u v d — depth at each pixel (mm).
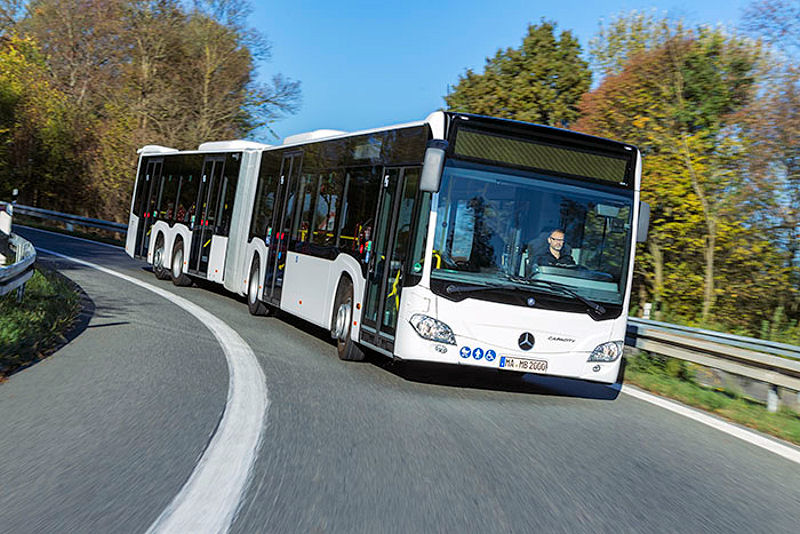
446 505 4910
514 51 38938
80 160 41844
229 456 5625
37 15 46125
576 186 9328
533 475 5883
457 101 40062
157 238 21547
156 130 41156
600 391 11023
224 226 17375
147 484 4855
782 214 16172
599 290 9266
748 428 9078
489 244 9031
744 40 17953
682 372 13422
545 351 9078
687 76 18141
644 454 7043
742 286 17500
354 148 11680
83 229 39938
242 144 17688
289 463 5566
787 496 6094
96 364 8914
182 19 41688
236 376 8828
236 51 41500
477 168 9086
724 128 17391
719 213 17156
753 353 10742
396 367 11062
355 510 4641
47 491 4609
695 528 4988
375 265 10180
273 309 15352
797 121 15125
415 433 6906
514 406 8945
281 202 14625
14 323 9523
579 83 38000
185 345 10711
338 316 11250
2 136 40250
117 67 43469
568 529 4680
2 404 6812
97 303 14406
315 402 7844
